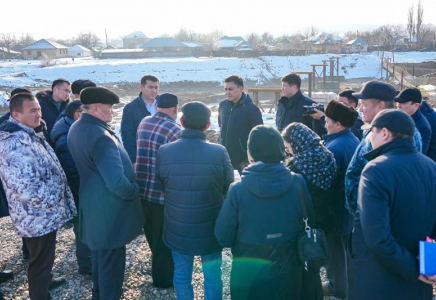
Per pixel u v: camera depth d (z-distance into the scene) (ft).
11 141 9.75
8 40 352.28
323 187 9.40
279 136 8.14
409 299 7.38
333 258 10.96
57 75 149.59
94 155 9.63
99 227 10.12
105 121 10.28
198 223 9.60
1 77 135.23
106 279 10.42
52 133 12.38
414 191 7.06
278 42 387.55
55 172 10.66
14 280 12.76
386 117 7.51
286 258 8.11
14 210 10.23
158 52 255.50
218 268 10.31
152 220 12.15
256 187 7.89
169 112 11.82
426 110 15.33
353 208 9.02
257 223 8.00
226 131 18.38
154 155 11.58
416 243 7.20
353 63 209.87
